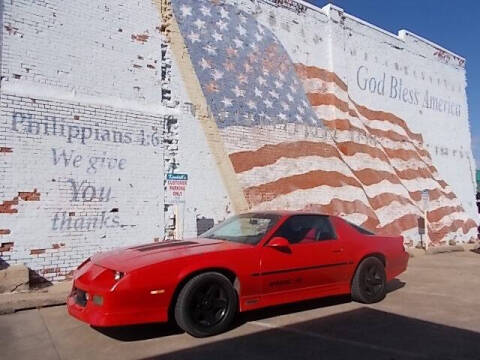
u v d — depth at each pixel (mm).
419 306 6691
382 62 16531
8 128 8305
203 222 10766
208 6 11656
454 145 19594
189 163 10711
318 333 5324
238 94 11891
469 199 19969
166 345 4926
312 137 13500
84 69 9406
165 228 10188
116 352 4730
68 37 9266
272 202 12156
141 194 9875
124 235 9539
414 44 18109
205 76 11305
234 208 11352
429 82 18641
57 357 4617
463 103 20453
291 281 5926
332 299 7125
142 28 10391
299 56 13617
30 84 8688
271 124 12492
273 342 4992
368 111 15656
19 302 6750
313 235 6438
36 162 8539
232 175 11445
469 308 6578
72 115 9078
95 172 9258
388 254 7145
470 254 14789
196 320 5125
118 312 4742
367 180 15023
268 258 5734
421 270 10750
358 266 6742
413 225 16500
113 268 5016
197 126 10961
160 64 10586
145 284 4855
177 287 5070
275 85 12820
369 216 14703
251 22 12523
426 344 4910
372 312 6309
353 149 14703
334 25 14781
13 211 8227
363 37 15875
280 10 13297
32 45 8789
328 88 14344
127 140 9797
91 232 9094
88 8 9617
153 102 10359
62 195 8789
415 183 16984
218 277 5270
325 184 13555
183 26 11102
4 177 8188
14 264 8156
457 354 4578
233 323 5750
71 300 5309
